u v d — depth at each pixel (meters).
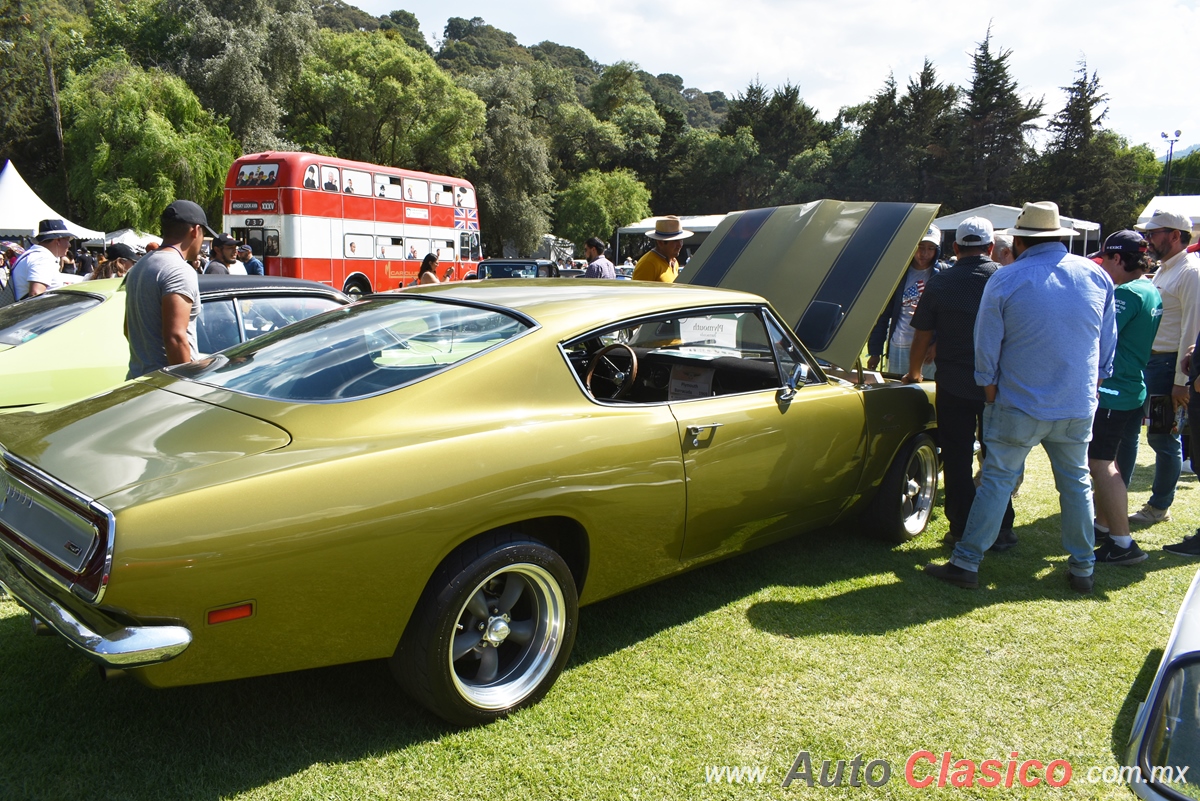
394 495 2.21
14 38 34.97
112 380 4.65
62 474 2.13
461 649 2.48
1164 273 5.15
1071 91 52.16
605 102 78.94
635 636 3.22
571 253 54.59
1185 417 5.58
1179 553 4.41
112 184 28.23
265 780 2.25
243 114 36.06
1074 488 3.78
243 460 2.14
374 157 45.19
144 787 2.20
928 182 56.00
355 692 2.74
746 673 2.95
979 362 3.71
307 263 18.00
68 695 2.66
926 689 2.88
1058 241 3.67
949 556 4.25
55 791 2.17
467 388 2.53
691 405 3.08
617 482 2.73
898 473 4.22
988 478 3.78
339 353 2.71
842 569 4.03
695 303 3.29
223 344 4.81
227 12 39.03
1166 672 1.70
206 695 2.68
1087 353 3.59
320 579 2.12
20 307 5.04
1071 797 2.31
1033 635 3.34
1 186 18.17
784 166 67.19
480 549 2.42
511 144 46.47
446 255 23.06
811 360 3.74
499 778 2.29
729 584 3.79
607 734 2.53
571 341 2.82
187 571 1.94
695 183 68.50
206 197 30.75
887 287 4.27
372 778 2.27
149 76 31.20
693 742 2.50
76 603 2.01
